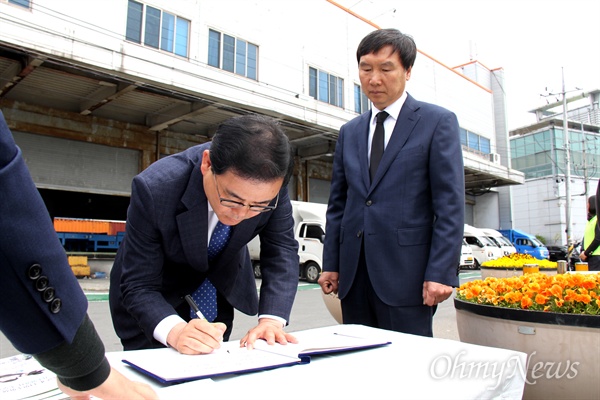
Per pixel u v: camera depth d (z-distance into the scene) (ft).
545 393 5.65
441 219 6.12
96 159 38.14
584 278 6.13
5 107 33.86
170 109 38.29
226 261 5.33
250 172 3.63
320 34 50.62
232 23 41.83
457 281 6.01
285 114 39.73
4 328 2.06
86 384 2.33
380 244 6.43
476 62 85.10
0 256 1.91
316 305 22.84
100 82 31.60
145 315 4.53
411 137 6.57
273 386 2.96
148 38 35.53
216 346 4.03
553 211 96.78
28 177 2.03
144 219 4.67
